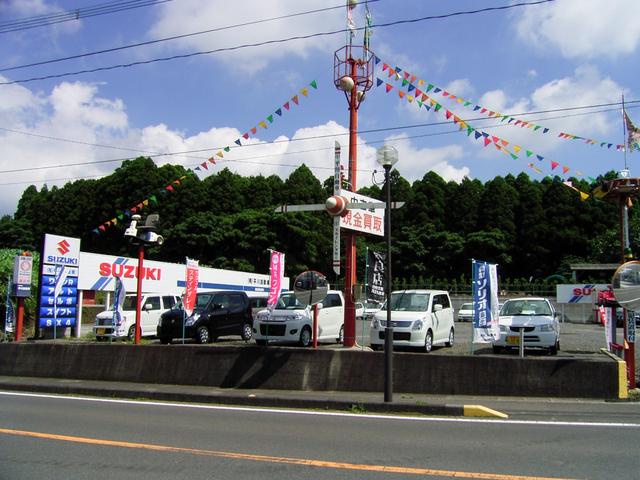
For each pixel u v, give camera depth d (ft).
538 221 165.48
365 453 21.66
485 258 159.22
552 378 35.22
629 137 41.50
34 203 189.06
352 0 50.70
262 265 151.64
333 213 44.68
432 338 51.75
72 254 64.95
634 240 138.51
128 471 19.03
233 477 18.34
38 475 18.54
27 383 42.32
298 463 20.11
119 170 173.58
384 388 34.14
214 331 59.00
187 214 161.89
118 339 64.18
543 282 150.51
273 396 35.24
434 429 26.61
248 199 176.96
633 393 35.27
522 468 19.47
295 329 52.44
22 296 54.85
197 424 27.81
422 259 162.61
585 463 20.17
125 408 33.22
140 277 48.01
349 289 49.03
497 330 39.47
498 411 31.01
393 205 43.27
